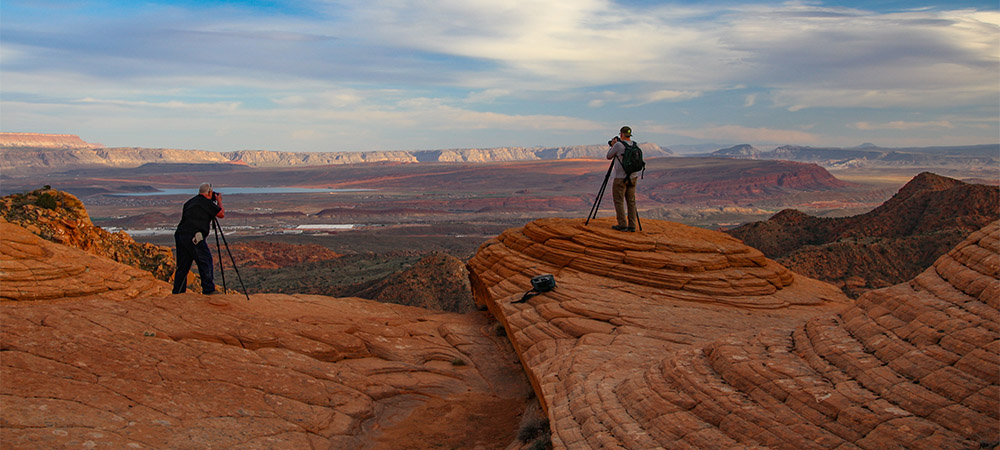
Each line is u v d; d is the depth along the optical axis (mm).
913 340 6988
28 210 27953
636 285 15703
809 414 6648
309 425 9695
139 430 7875
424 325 16531
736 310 14281
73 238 29297
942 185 101875
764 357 8078
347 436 9977
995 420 5535
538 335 13484
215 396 9539
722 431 7062
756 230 102688
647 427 7754
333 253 157625
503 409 12148
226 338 11852
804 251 71125
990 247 7594
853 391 6660
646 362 10586
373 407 11367
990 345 6203
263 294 15789
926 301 7480
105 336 10367
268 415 9555
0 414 7164
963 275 7555
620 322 13055
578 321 13367
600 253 16938
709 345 9141
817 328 8477
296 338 12773
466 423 11359
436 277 64000
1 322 9836
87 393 8367
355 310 16531
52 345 9445
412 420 11344
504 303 15820
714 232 19875
